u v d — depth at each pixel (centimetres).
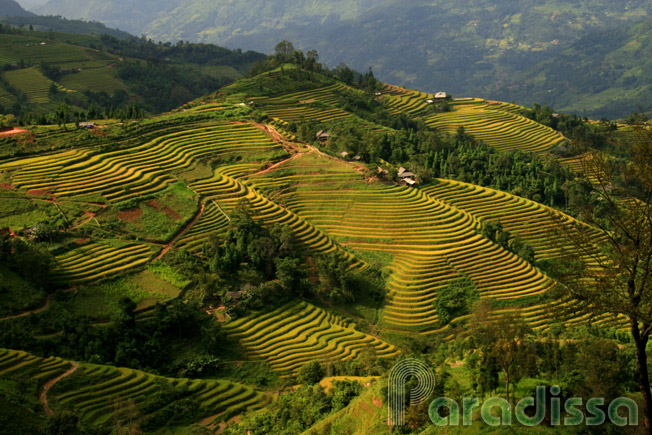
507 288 10775
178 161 13750
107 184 12069
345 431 5384
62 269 9406
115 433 6050
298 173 13975
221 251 10444
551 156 19762
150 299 9138
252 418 6706
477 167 16288
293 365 8350
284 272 10075
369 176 13838
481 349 5334
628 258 3381
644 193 3556
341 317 10019
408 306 10381
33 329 7912
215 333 8594
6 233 10188
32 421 6100
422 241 11944
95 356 7562
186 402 7044
